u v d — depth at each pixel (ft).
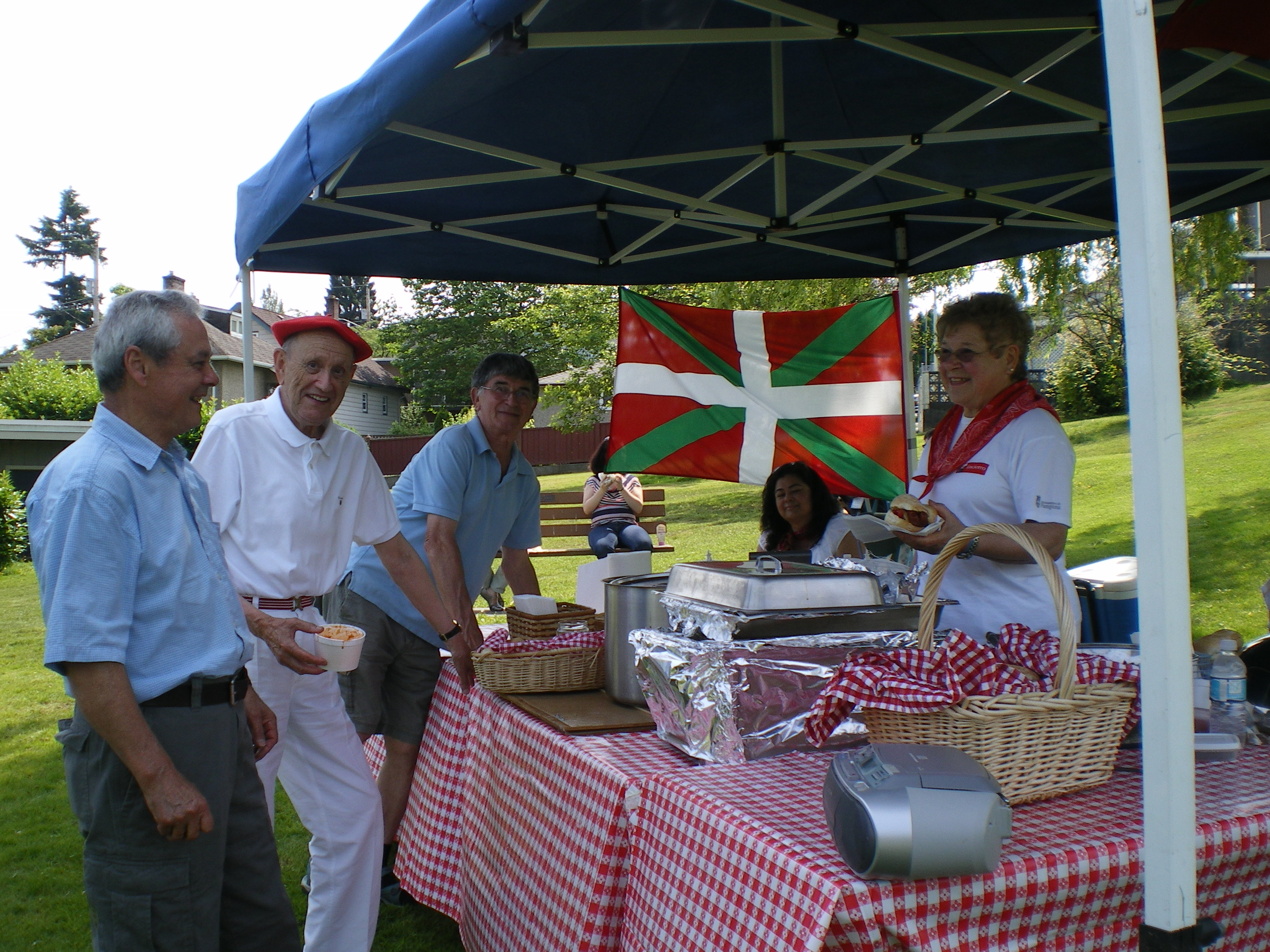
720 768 5.53
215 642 5.71
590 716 6.93
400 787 9.70
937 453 7.73
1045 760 4.66
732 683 5.61
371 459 8.47
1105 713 4.80
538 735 6.83
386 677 9.66
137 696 5.40
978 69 8.09
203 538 5.85
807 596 5.82
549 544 37.40
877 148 11.29
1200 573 22.79
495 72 7.75
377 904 8.04
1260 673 6.75
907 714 4.60
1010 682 4.68
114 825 5.38
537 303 113.91
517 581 11.11
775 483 12.37
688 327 14.89
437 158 9.92
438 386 122.72
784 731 5.68
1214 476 32.58
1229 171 11.23
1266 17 7.22
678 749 6.13
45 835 12.46
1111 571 10.98
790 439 14.78
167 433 5.72
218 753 5.68
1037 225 13.19
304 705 7.80
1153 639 3.82
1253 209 51.13
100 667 5.10
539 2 5.16
